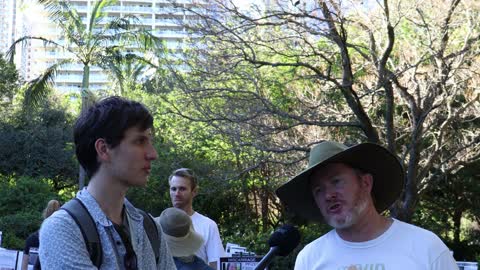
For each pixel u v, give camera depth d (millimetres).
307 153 12719
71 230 2271
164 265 2580
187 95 12523
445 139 14945
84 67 24000
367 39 13438
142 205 19969
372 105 13664
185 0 12008
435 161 15023
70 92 39188
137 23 23562
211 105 12953
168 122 16562
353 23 12555
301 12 11688
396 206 12867
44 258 2252
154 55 23875
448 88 13695
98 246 2299
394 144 12695
